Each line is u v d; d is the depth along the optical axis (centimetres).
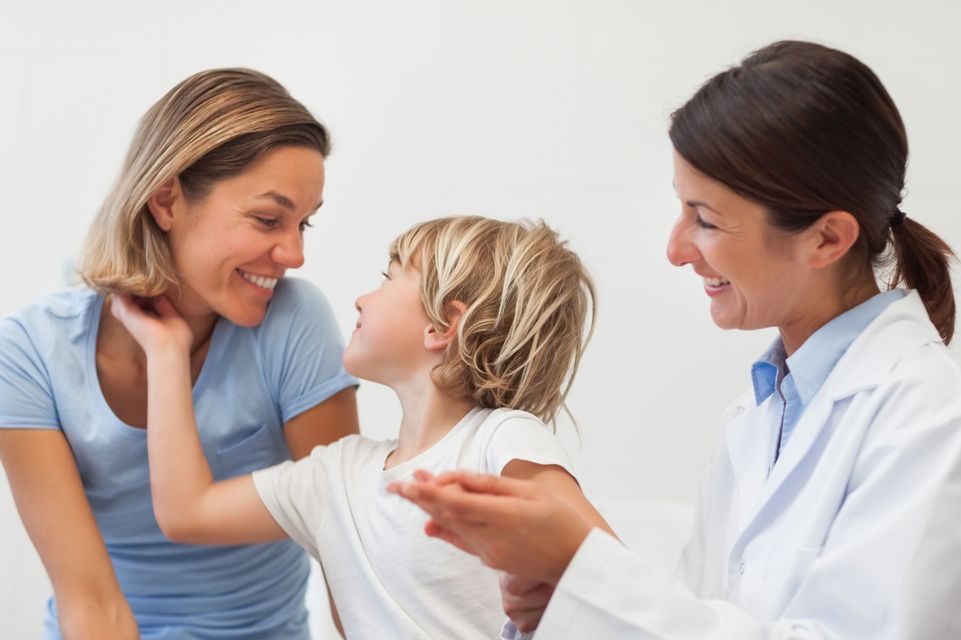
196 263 121
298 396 130
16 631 228
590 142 229
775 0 228
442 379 111
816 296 95
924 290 99
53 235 230
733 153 87
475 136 230
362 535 111
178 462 118
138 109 230
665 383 228
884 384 88
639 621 76
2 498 229
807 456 92
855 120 87
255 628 135
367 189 231
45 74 230
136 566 133
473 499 70
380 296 116
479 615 105
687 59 228
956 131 226
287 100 122
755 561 93
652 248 228
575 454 228
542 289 114
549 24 229
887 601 78
